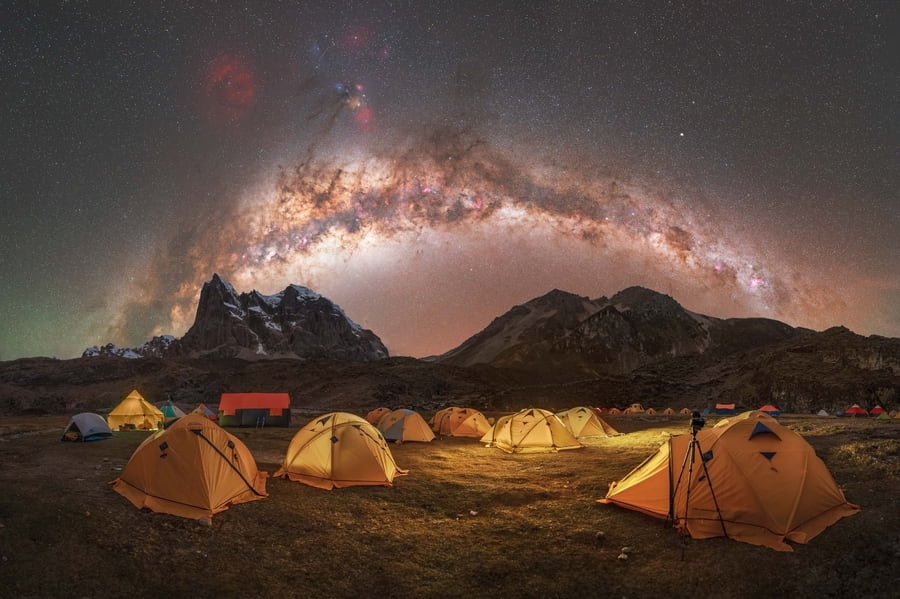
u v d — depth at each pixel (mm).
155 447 12281
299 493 13672
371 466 15023
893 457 13859
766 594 8508
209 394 104125
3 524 9312
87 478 13312
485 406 76875
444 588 9188
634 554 10203
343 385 105562
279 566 9547
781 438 11500
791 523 10148
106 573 8453
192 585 8539
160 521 10734
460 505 13555
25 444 20500
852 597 8211
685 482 11344
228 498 12219
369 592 8961
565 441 22469
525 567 9914
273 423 34875
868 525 9961
